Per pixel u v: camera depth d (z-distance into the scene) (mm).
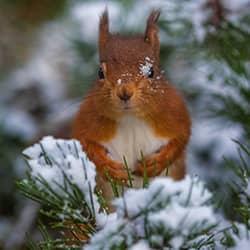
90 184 2725
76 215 2729
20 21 3240
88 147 2906
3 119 3250
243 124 2953
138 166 2896
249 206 2754
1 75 3303
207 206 2689
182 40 3049
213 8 2979
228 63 2945
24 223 3150
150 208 2688
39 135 3205
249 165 3084
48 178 2725
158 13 2922
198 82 3094
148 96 2871
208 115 3062
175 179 2932
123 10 3160
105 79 2871
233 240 2717
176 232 2686
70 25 3225
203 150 3164
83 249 2711
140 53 2879
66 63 3271
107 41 2908
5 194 3213
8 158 3211
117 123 2900
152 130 2900
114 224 2695
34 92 3299
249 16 2977
